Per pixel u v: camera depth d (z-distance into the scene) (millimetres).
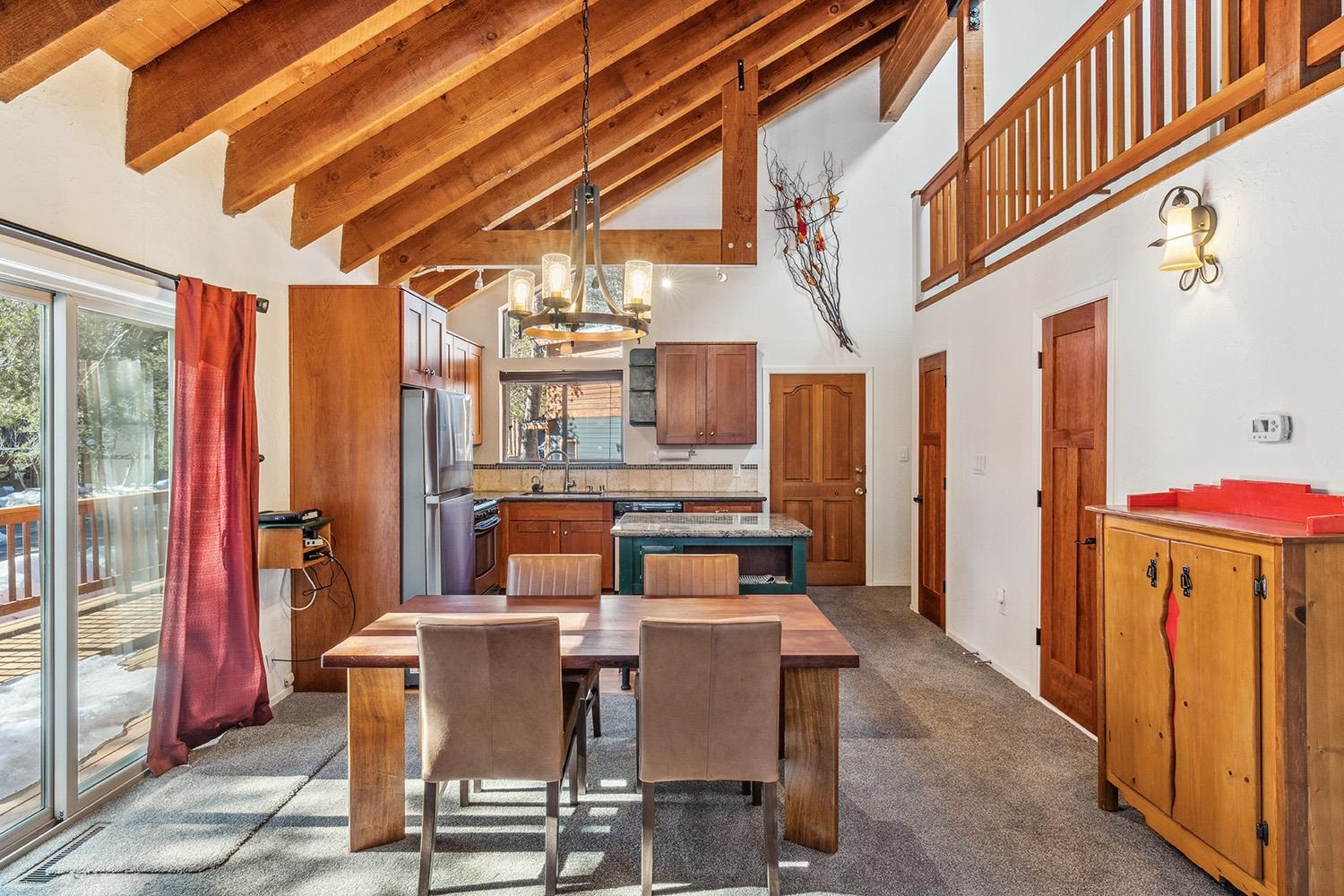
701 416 6008
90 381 2555
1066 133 3303
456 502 4082
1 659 2215
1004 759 2840
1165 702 2107
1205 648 1941
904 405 6223
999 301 3889
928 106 6180
